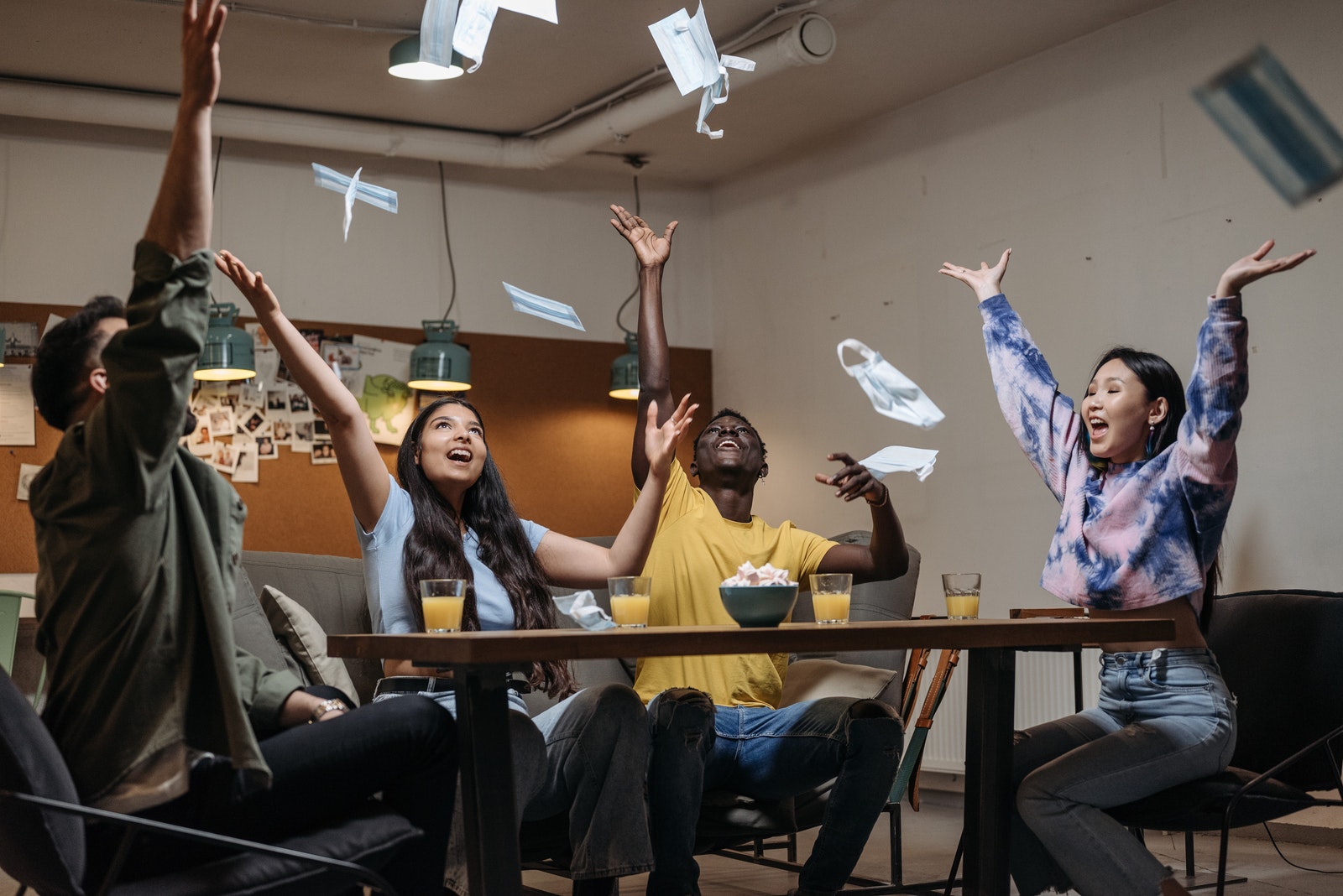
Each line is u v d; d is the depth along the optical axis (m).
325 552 5.75
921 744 3.14
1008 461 5.16
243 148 5.89
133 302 1.43
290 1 4.61
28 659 4.75
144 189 5.68
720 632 1.71
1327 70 4.14
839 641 1.77
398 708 1.68
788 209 6.45
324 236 6.02
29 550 5.24
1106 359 2.54
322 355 5.91
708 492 2.96
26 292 5.40
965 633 1.89
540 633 1.70
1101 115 4.90
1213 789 2.27
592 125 5.64
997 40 5.05
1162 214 4.65
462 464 2.34
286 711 1.70
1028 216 5.18
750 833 2.48
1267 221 4.30
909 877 3.35
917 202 5.70
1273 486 4.26
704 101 2.19
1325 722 2.51
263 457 5.66
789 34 4.70
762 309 6.60
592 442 6.54
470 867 1.71
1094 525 2.44
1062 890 2.40
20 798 1.31
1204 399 2.28
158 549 1.49
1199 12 4.55
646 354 3.00
